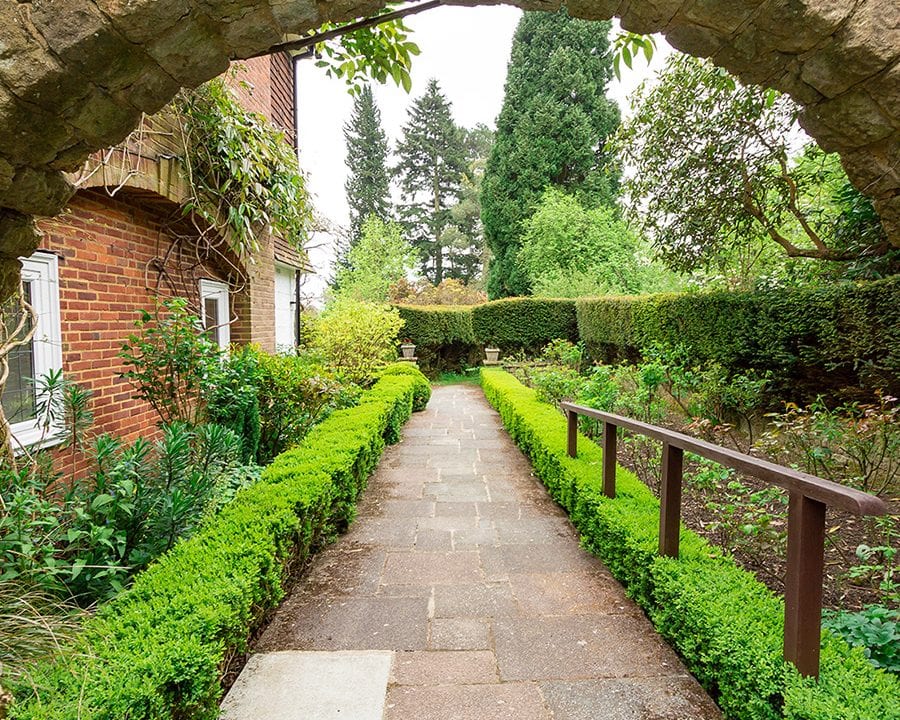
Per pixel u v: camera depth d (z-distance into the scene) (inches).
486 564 121.3
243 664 83.4
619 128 252.2
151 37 55.2
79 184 112.8
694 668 78.1
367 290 778.8
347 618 97.7
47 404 103.7
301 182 203.9
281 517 98.9
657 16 61.4
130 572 90.6
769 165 214.5
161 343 141.2
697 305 251.3
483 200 748.0
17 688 53.6
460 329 586.6
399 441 260.1
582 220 607.2
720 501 143.3
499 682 79.0
